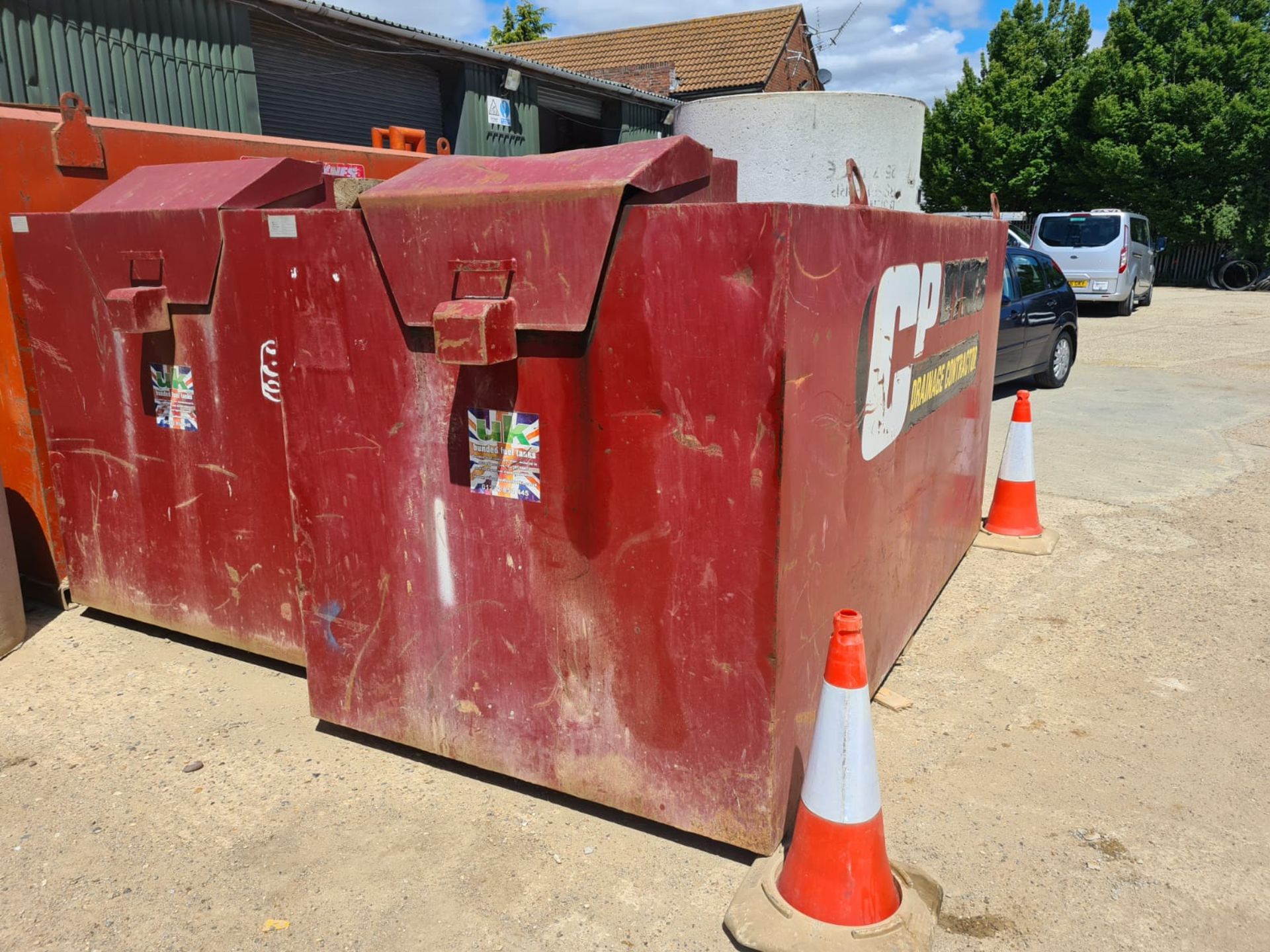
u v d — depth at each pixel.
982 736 3.14
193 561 3.60
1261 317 16.98
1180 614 4.10
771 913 2.19
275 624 3.46
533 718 2.65
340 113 11.34
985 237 4.13
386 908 2.34
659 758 2.47
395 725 2.94
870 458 2.82
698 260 2.10
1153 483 6.19
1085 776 2.89
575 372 2.33
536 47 27.52
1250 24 23.47
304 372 2.74
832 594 2.62
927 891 2.30
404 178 2.47
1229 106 23.28
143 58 8.42
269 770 2.94
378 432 2.67
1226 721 3.21
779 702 2.30
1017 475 5.03
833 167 4.66
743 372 2.11
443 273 2.37
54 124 3.71
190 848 2.57
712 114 4.80
